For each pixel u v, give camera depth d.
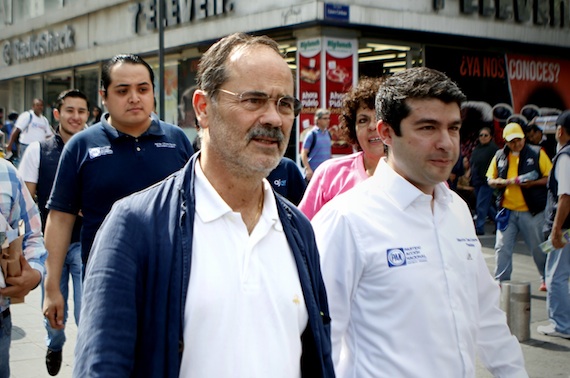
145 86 3.88
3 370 3.33
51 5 23.69
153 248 1.82
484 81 16.42
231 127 1.92
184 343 1.79
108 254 1.81
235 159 1.92
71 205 3.92
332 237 2.54
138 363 1.79
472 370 2.52
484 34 15.43
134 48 18.84
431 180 2.52
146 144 3.90
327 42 13.64
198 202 1.92
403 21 14.01
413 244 2.50
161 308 1.79
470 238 2.69
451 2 14.79
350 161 3.83
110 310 1.75
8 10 27.22
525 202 7.64
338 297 2.51
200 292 1.81
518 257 10.70
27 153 5.61
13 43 27.03
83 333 1.77
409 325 2.43
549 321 6.85
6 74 27.77
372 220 2.52
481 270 2.75
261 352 1.86
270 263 1.97
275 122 1.91
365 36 14.43
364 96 3.63
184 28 16.58
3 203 3.27
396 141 2.56
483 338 2.80
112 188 3.80
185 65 17.91
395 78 2.58
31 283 3.31
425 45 15.44
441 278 2.50
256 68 1.92
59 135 5.68
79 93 5.68
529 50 17.08
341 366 2.54
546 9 16.58
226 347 1.81
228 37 2.00
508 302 6.31
